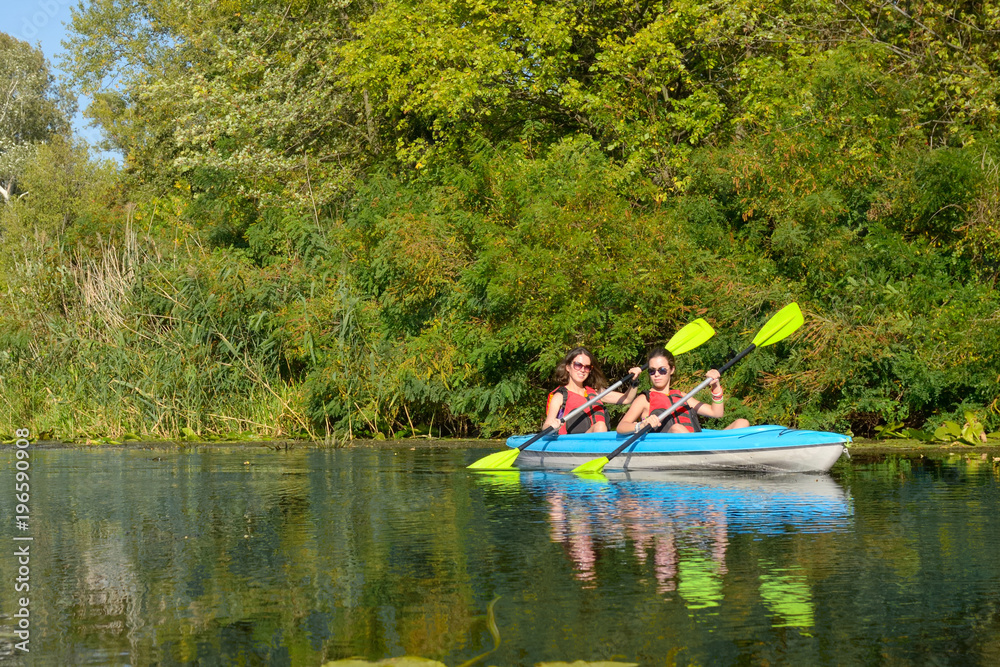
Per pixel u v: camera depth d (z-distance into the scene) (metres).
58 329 13.50
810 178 11.44
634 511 5.70
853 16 15.03
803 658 2.91
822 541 4.66
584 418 9.08
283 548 4.65
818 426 11.14
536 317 11.51
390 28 16.02
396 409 12.38
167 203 22.17
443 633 3.19
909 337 11.05
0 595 3.77
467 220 12.09
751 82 14.70
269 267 13.75
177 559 4.43
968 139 12.91
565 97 15.12
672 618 3.33
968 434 10.38
